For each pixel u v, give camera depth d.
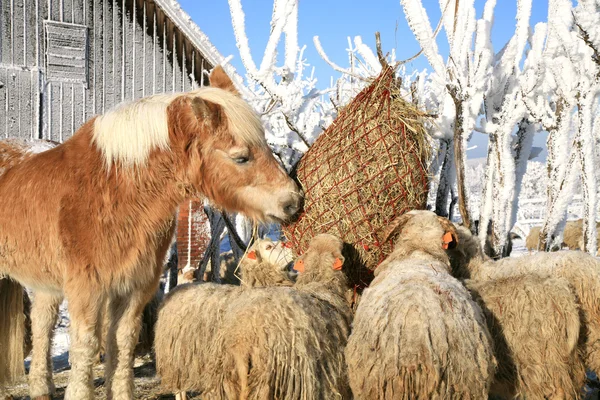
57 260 4.18
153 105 4.25
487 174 6.43
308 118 7.27
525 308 4.02
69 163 4.22
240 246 6.62
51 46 10.54
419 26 5.71
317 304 3.88
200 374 4.64
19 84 10.29
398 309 3.33
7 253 4.36
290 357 3.50
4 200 4.30
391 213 4.52
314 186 4.56
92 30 10.84
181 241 10.55
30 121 10.34
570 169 5.83
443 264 4.16
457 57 5.73
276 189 4.22
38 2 10.48
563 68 5.80
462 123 5.58
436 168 6.45
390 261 4.33
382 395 3.26
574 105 5.81
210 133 4.12
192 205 10.53
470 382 3.22
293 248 4.86
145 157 4.13
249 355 3.52
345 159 4.46
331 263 4.38
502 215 6.07
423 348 3.18
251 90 8.72
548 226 6.04
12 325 5.03
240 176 4.17
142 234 4.23
